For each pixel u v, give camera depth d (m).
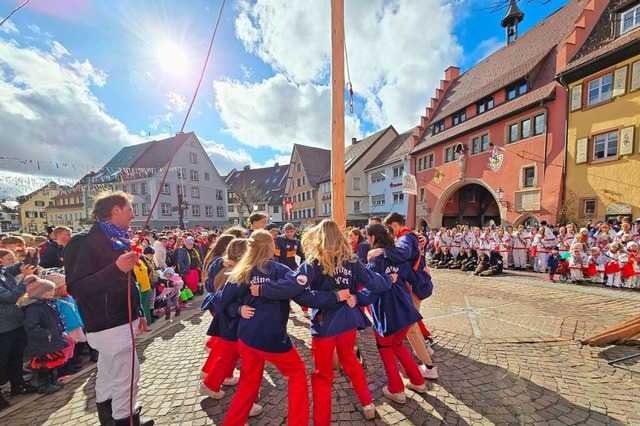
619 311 5.46
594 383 3.11
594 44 12.84
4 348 3.20
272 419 2.69
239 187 56.00
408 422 2.57
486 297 6.70
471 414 2.65
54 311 3.51
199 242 10.41
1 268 3.43
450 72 25.91
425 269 3.56
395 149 30.83
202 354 4.14
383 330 2.84
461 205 22.89
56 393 3.34
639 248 7.29
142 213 34.22
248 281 2.37
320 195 39.91
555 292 7.05
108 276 2.18
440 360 3.68
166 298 5.89
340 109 4.17
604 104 12.08
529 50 18.34
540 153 14.62
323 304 2.34
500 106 17.67
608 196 11.95
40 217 43.53
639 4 11.39
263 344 2.28
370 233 3.12
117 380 2.36
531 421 2.54
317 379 2.42
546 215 14.17
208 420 2.70
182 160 36.91
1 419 2.87
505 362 3.59
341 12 4.09
